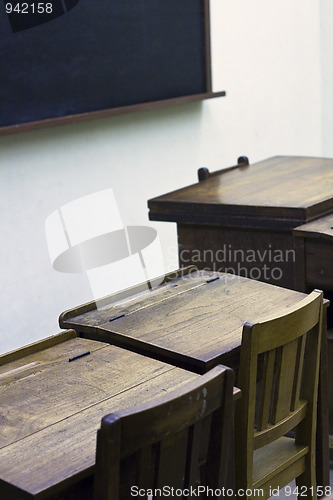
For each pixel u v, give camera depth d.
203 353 2.05
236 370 2.13
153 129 4.61
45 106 3.87
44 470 1.57
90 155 4.25
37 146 3.95
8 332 3.90
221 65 5.06
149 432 1.53
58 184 4.08
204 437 1.75
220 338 2.14
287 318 2.05
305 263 2.93
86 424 1.75
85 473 1.57
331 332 3.01
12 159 3.84
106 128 4.31
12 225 3.88
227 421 1.74
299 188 3.28
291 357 2.13
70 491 1.63
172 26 4.49
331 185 3.30
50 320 4.10
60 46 3.90
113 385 1.92
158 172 4.69
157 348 2.10
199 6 4.64
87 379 1.96
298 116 5.79
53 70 3.88
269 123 5.52
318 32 5.88
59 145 4.07
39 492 1.50
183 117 4.80
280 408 2.15
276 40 5.50
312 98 5.91
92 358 2.09
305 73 5.80
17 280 3.92
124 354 2.10
